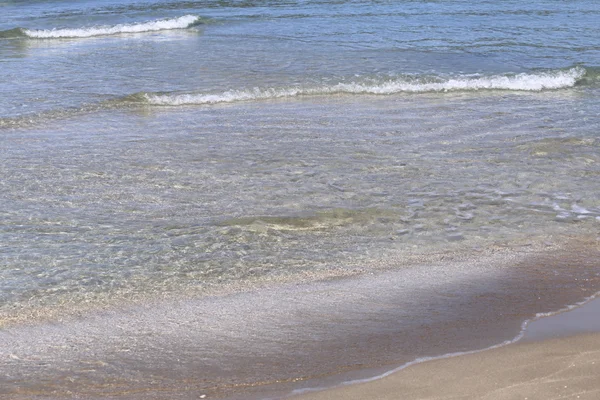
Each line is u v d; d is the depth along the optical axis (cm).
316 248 679
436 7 2566
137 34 2211
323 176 884
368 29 2114
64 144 1039
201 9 2703
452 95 1395
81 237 704
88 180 873
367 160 948
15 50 1925
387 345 495
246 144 1030
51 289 596
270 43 1922
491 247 680
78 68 1641
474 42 1880
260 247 681
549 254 662
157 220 748
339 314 548
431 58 1697
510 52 1755
